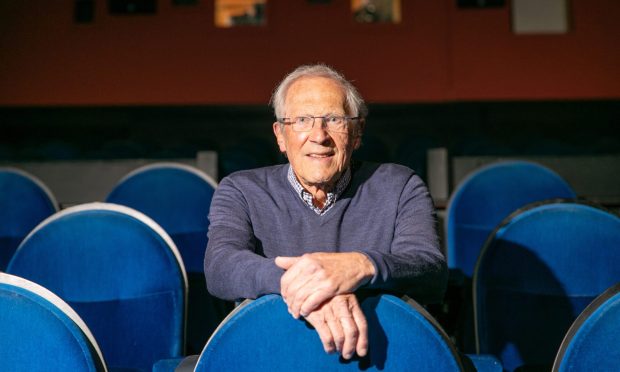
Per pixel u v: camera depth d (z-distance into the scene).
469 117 9.66
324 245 1.58
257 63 9.76
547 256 1.75
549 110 9.70
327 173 1.53
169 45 9.73
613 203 3.52
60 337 1.12
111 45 9.70
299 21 9.73
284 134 1.59
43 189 2.74
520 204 2.62
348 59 9.74
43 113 9.70
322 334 1.04
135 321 1.72
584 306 1.73
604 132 9.73
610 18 9.65
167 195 2.65
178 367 1.21
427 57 9.73
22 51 9.66
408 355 1.04
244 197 1.62
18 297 1.11
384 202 1.62
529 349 1.76
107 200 2.65
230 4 9.73
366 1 9.73
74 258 1.71
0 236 2.67
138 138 9.55
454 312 2.19
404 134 9.60
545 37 9.68
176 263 1.75
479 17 9.67
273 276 1.23
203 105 9.73
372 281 1.20
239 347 1.04
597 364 1.10
